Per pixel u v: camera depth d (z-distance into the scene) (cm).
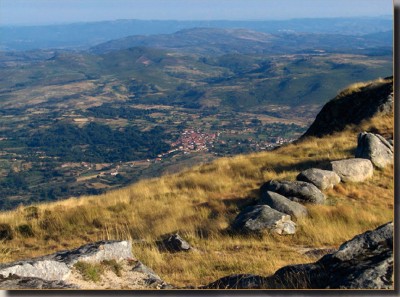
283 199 1656
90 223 1819
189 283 990
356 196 1883
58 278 805
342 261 698
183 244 1346
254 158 2714
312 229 1465
